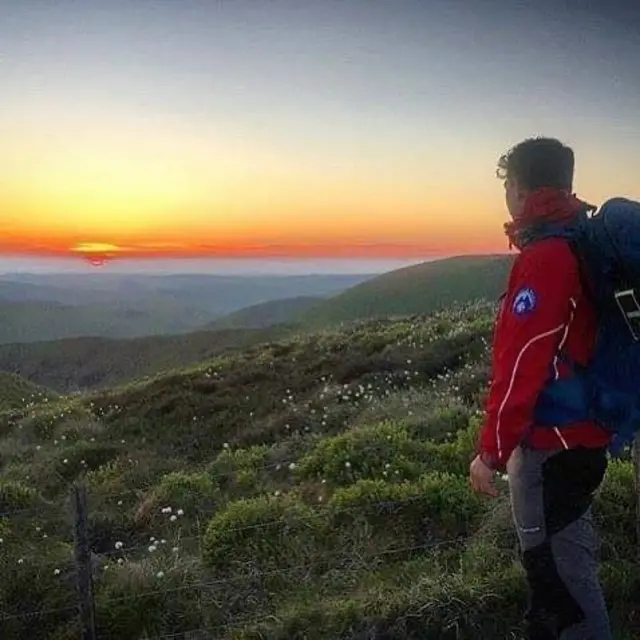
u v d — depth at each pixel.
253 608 3.76
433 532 4.10
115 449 8.95
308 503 5.05
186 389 11.07
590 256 1.99
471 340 10.10
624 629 3.05
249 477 5.94
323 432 7.79
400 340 11.30
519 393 1.99
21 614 4.18
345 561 3.97
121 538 5.39
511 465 2.21
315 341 12.94
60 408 11.73
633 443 3.59
